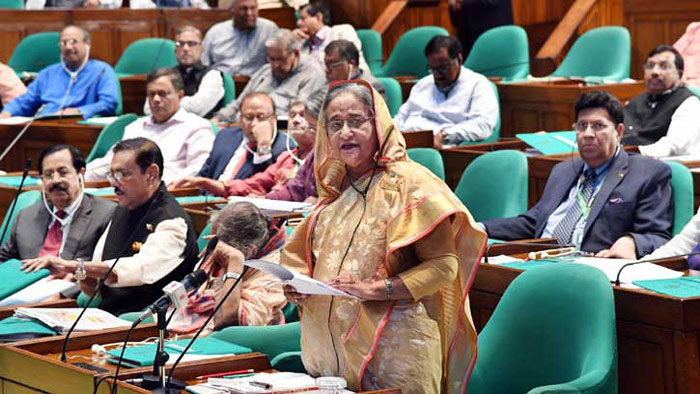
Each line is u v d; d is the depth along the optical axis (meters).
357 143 7.83
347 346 7.91
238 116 22.16
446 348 8.13
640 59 25.52
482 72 24.02
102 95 22.98
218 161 16.78
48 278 12.07
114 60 28.06
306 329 8.24
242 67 25.70
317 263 8.10
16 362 8.98
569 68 23.34
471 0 27.55
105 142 19.36
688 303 8.83
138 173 11.35
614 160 12.19
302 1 29.53
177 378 8.35
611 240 11.87
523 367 8.86
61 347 9.30
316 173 8.23
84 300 11.81
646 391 9.16
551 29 29.92
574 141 16.23
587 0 27.14
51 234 13.16
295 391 7.56
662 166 11.93
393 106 22.02
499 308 9.16
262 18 27.22
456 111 19.94
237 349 9.07
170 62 26.30
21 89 24.48
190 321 10.21
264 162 15.84
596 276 8.62
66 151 13.00
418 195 7.70
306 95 21.62
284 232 10.57
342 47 20.16
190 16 28.47
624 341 9.30
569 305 8.69
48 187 12.90
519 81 22.81
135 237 11.48
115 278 10.98
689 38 22.22
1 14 26.98
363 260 7.83
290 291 8.22
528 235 12.73
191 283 8.06
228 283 10.09
